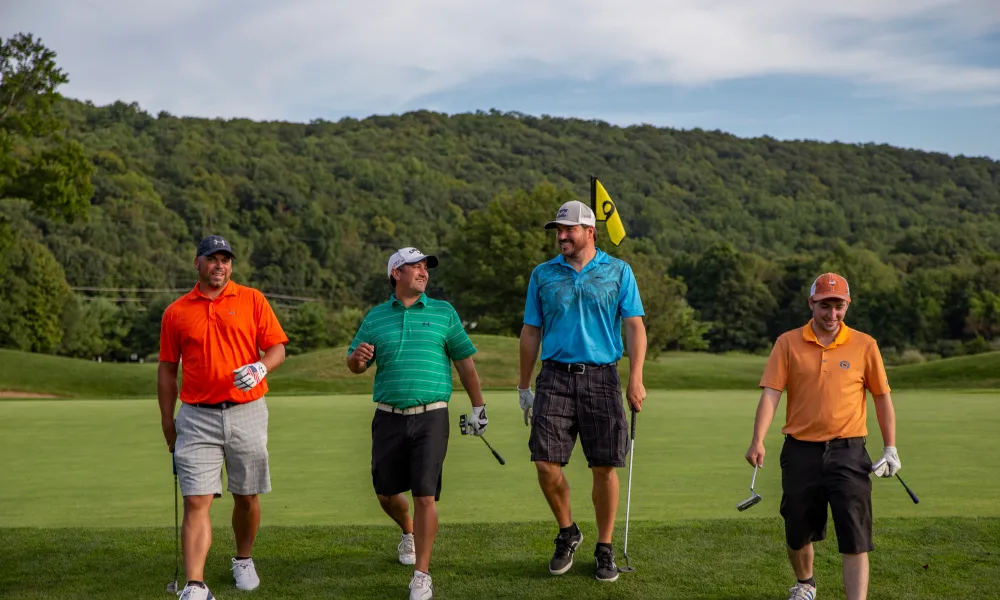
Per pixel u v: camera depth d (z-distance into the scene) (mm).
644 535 5832
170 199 105250
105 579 5074
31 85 31281
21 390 27906
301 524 6645
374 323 5297
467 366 5406
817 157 188750
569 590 4852
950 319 79375
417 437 5109
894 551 5375
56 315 67125
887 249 117125
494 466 9344
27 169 32312
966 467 9094
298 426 13477
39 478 8852
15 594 4801
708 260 92625
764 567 5191
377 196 129000
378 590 4895
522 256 52719
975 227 135875
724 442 11203
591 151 183750
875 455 10016
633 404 5324
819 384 4512
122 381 29734
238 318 5000
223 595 4824
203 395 4953
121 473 9148
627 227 138625
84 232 87812
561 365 5328
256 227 108062
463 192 136500
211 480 4918
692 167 177625
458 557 5457
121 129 126688
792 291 92312
